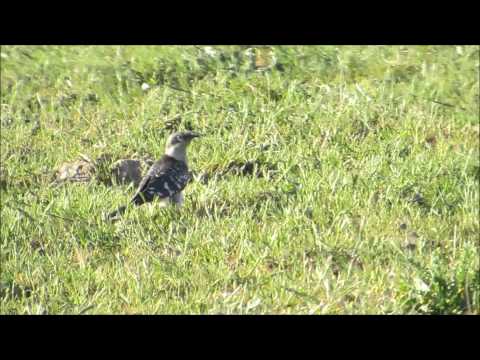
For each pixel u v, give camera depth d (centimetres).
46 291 2527
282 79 3878
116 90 3931
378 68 3966
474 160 3247
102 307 2416
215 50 4084
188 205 2961
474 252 2503
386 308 2333
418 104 3691
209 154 3322
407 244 2659
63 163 3353
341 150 3325
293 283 2459
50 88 4009
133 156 3369
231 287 2494
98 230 2786
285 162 3219
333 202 2916
